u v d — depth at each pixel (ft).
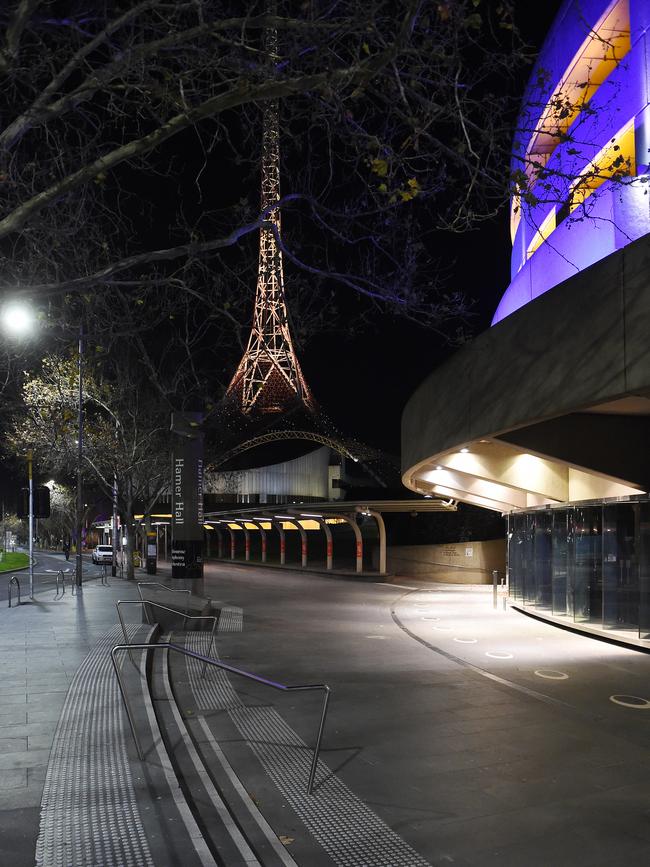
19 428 110.83
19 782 17.80
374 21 15.53
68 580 112.57
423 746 22.95
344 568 139.64
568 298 30.32
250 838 16.03
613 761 21.44
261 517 150.30
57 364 97.66
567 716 26.91
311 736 24.07
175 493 59.21
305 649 42.86
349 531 199.11
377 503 114.11
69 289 18.48
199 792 18.56
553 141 55.77
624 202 42.86
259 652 41.75
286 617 60.49
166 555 221.05
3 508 322.96
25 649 38.88
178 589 58.54
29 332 37.32
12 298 17.98
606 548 46.73
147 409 108.99
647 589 41.52
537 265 58.23
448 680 33.53
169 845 14.26
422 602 76.84
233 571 142.31
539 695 30.32
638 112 42.19
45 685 29.17
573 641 46.60
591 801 18.17
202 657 20.62
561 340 30.83
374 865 14.74
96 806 16.26
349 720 26.17
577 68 50.37
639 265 25.81
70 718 23.91
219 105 16.44
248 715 26.91
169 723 25.29
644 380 25.40
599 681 33.42
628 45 47.50
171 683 32.91
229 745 23.00
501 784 19.43
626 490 46.93
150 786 17.52
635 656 40.57
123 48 15.99
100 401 106.32
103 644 40.83
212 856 13.83
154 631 45.65
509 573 71.87
